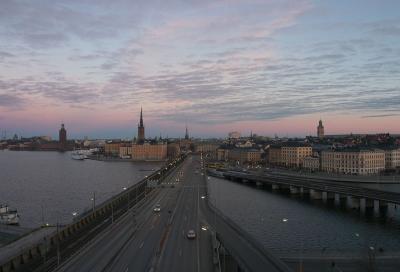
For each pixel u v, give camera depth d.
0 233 131.88
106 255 92.88
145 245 101.00
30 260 96.50
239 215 180.75
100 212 151.62
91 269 83.12
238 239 96.75
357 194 199.88
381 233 145.38
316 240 135.12
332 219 171.00
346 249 122.88
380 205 195.00
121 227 123.56
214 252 93.69
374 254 103.56
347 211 191.25
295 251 116.25
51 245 107.88
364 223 163.00
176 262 87.00
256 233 145.88
